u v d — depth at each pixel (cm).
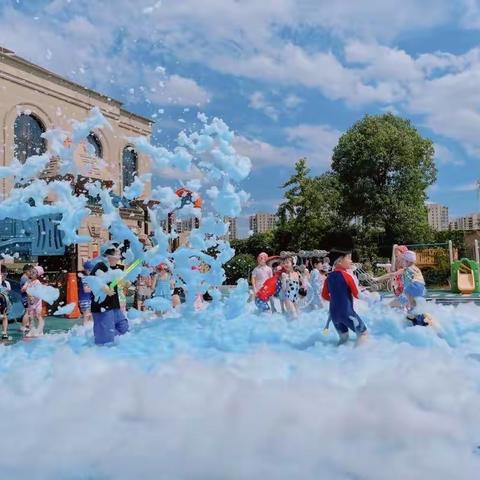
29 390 539
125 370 586
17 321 1379
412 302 838
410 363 574
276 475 343
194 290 1081
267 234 4216
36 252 1365
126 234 982
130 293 1789
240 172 961
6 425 442
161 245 974
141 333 889
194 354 711
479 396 476
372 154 3931
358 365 593
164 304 1085
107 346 795
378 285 1741
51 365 620
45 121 2619
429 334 746
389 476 338
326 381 531
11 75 2464
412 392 478
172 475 347
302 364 602
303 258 2609
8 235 1354
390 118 4256
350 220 4012
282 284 1132
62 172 941
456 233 3741
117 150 3041
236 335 852
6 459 377
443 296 1933
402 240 3859
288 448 382
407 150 3909
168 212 989
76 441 406
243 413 443
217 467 356
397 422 419
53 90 2664
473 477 334
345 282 724
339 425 417
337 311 723
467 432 406
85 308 1101
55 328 1223
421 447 381
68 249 1461
